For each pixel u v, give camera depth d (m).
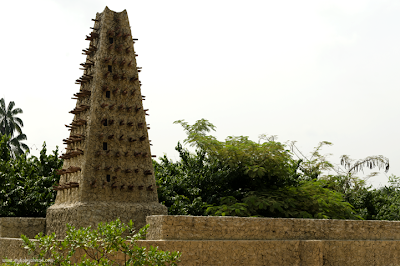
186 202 24.73
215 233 16.25
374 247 19.34
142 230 12.69
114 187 19.17
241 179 26.36
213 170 26.55
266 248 16.81
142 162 20.36
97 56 20.50
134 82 20.98
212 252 15.80
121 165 19.77
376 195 32.25
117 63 20.77
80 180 18.94
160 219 15.64
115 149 19.80
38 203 24.70
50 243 12.23
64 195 20.33
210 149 25.62
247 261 16.36
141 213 19.17
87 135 19.36
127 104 20.61
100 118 19.77
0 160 26.53
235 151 25.39
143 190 20.05
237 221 16.77
